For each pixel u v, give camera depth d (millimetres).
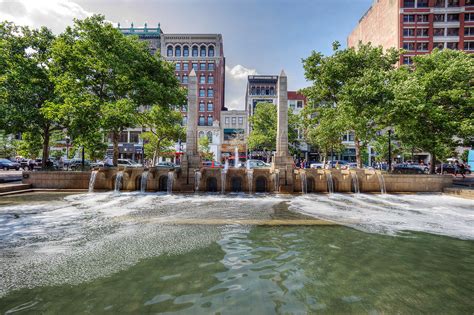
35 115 16953
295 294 3771
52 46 17750
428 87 18141
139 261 4953
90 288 3885
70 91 15727
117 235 6656
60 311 3281
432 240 6492
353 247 5914
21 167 31000
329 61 20359
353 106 17078
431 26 45406
